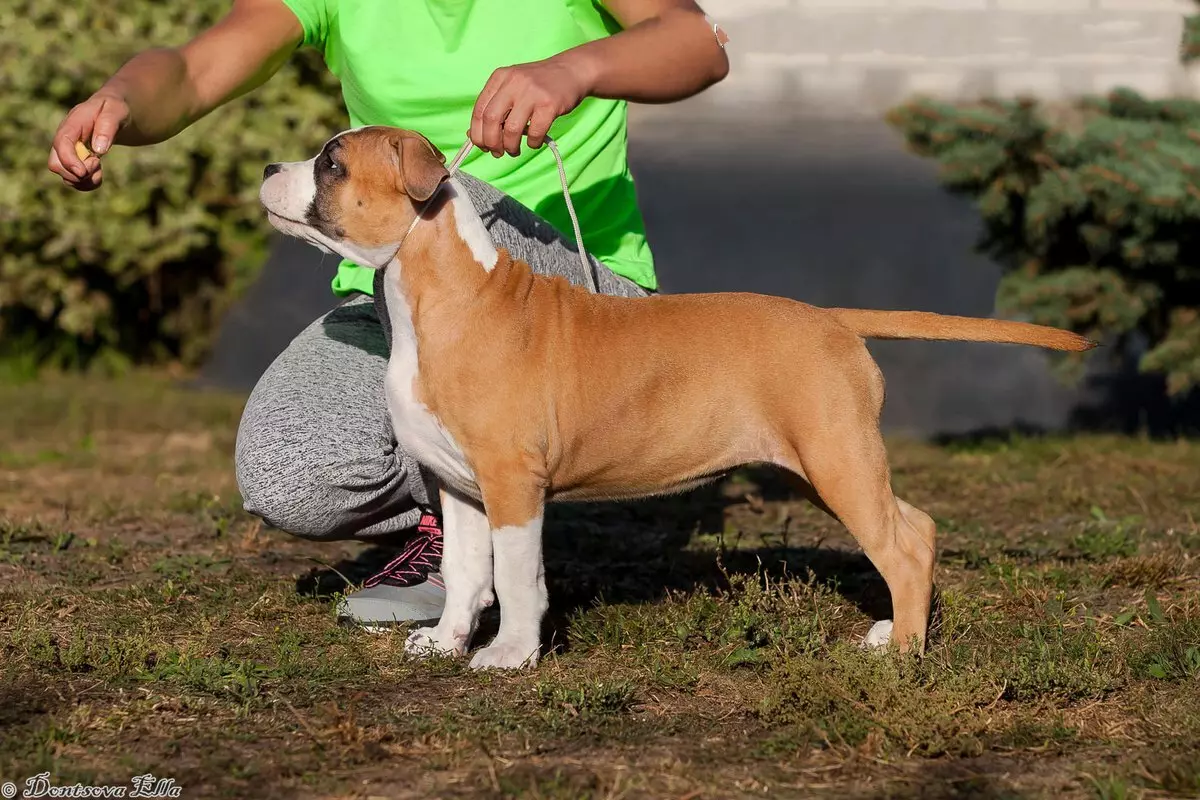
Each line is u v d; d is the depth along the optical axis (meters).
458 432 5.44
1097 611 6.52
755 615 5.89
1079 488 9.70
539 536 5.50
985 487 9.81
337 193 5.44
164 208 13.56
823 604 6.39
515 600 5.50
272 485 5.88
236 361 14.75
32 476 10.22
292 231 5.59
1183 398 12.80
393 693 5.27
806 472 5.57
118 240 13.37
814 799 4.38
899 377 15.12
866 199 23.09
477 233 5.54
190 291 14.53
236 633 6.09
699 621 6.08
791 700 5.09
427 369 5.46
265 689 5.29
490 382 5.38
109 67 13.03
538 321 5.52
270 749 4.71
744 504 9.44
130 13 13.37
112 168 13.12
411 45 6.43
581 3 6.46
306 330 6.63
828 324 5.66
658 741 4.83
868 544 5.55
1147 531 8.36
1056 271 11.46
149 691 5.20
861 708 4.98
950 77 27.30
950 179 11.22
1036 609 6.54
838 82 29.80
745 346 5.59
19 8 13.12
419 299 5.48
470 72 6.37
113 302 14.46
